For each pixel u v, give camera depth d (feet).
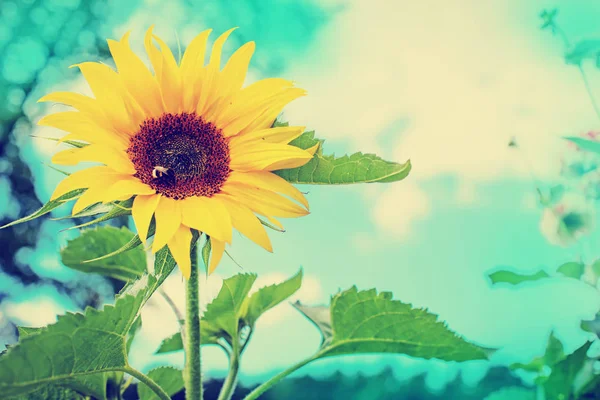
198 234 2.08
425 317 2.19
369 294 2.20
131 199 2.07
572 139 2.85
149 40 2.19
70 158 2.00
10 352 1.77
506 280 2.90
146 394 2.40
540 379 2.59
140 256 2.58
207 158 2.17
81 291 4.67
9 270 4.65
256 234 2.09
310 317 2.38
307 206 2.14
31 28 5.08
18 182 4.82
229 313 2.31
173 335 2.46
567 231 2.94
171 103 2.21
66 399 2.06
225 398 2.27
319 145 2.12
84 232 2.55
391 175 2.08
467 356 2.21
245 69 2.25
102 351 1.91
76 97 2.11
